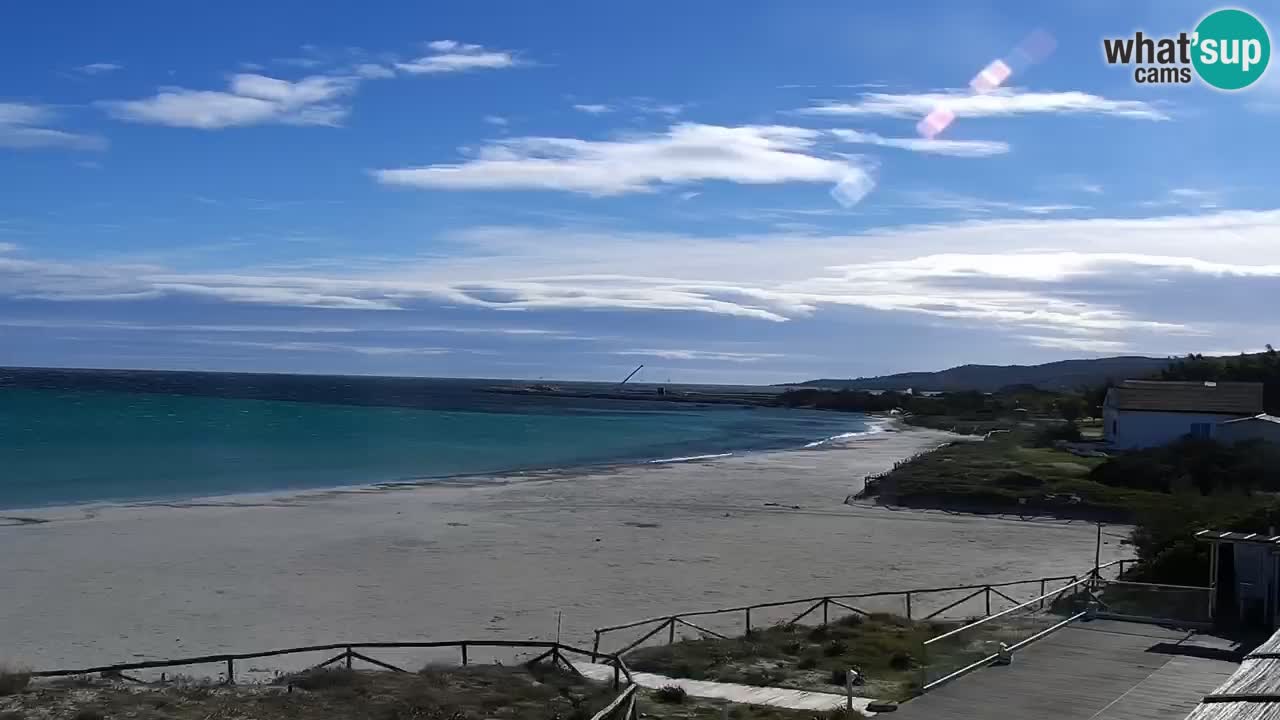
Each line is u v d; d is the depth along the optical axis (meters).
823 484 66.06
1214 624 21.39
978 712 15.56
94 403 160.62
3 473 63.50
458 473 70.38
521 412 182.25
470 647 24.39
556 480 66.12
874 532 45.19
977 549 40.81
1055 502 52.53
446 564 35.31
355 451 87.31
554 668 20.88
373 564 35.03
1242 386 80.31
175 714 16.19
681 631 26.28
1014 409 185.38
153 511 47.25
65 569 32.94
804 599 28.00
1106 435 87.00
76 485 58.38
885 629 24.91
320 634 25.56
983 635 18.86
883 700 17.08
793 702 17.94
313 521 45.00
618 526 45.50
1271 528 28.03
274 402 187.50
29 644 23.92
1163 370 125.38
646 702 17.77
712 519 48.50
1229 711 4.54
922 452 94.94
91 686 18.38
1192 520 36.09
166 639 24.77
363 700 17.55
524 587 31.70
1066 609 22.25
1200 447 64.69
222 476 64.94
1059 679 17.39
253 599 29.31
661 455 93.38
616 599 30.25
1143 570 27.95
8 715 15.80
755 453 98.25
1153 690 16.59
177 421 121.75
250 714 16.33
